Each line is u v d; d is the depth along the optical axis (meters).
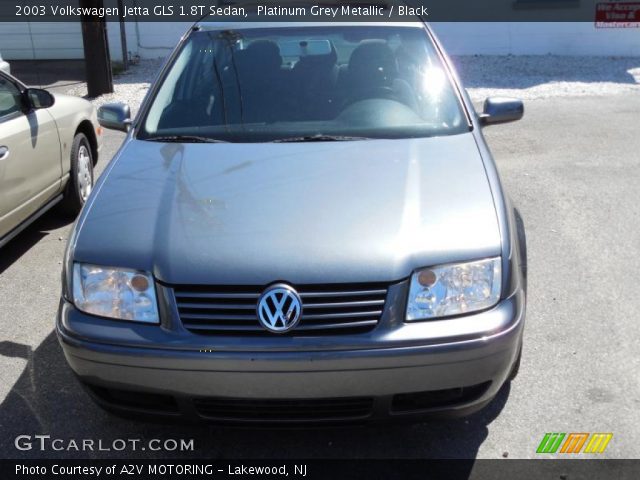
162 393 2.67
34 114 5.09
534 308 4.19
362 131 3.62
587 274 4.63
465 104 3.80
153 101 3.95
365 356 2.55
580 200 6.03
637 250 4.99
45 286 4.71
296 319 2.56
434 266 2.67
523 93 10.86
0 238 4.62
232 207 2.94
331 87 3.92
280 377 2.58
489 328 2.62
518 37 13.91
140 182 3.21
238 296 2.61
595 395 3.36
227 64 4.11
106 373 2.69
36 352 3.87
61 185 5.51
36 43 14.73
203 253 2.70
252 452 3.05
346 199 2.96
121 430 3.21
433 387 2.63
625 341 3.82
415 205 2.92
